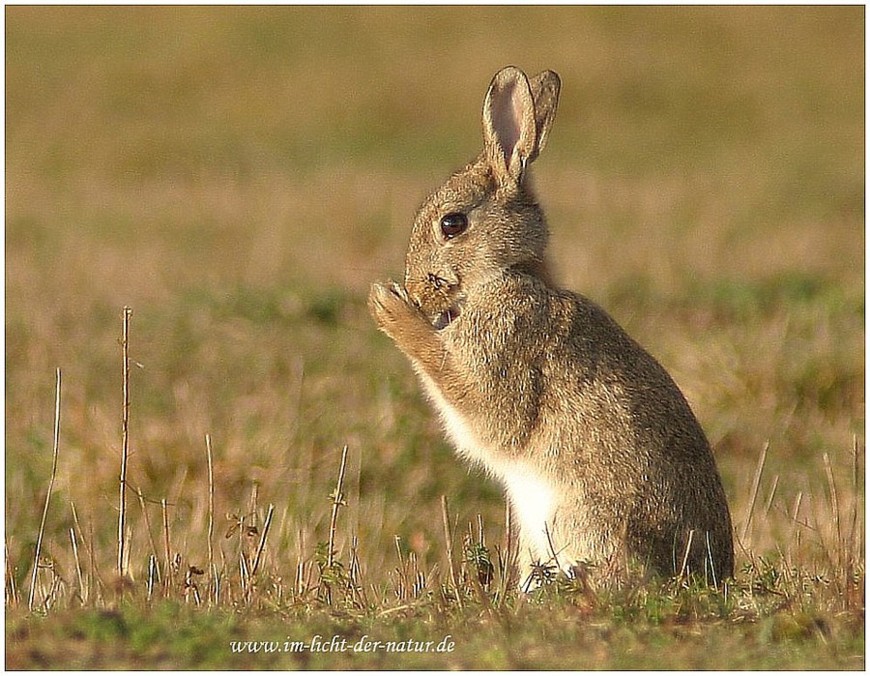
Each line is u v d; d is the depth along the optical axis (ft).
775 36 145.38
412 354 31.78
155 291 61.77
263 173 104.78
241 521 31.68
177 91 127.75
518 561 31.19
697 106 126.72
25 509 38.47
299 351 51.49
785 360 48.42
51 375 48.34
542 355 30.81
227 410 44.83
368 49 139.44
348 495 38.78
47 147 110.73
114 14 149.89
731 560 30.71
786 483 40.83
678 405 30.94
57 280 64.75
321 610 27.25
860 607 27.12
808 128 122.11
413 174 104.47
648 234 77.15
